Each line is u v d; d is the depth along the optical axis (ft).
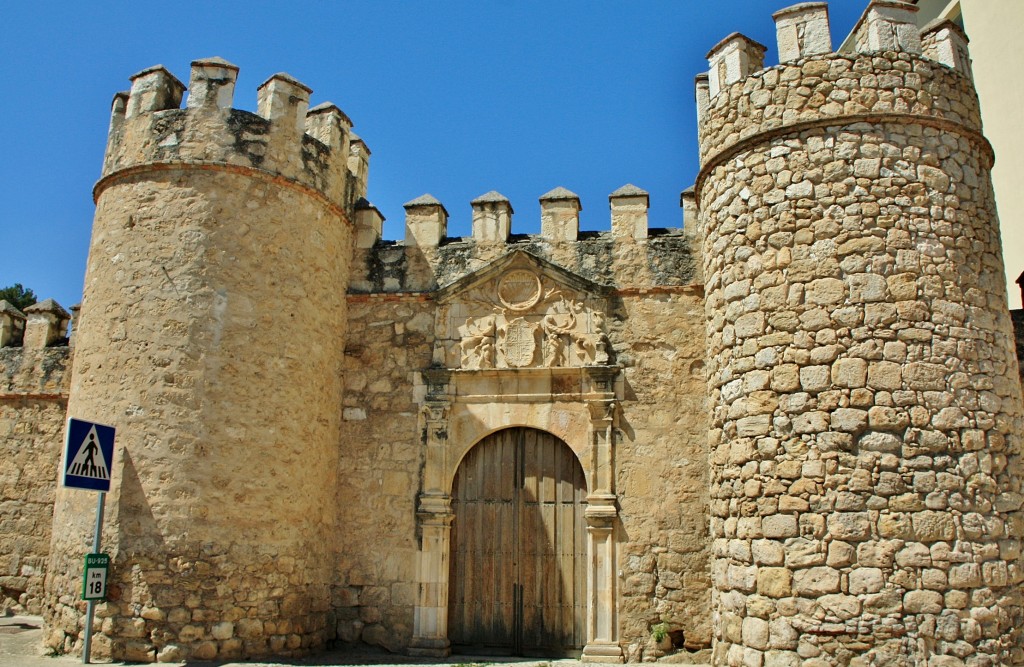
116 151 33.94
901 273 25.58
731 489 26.86
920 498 23.93
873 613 23.35
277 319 32.68
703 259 30.89
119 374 30.83
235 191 32.76
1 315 46.91
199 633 28.78
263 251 32.86
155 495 29.43
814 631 23.81
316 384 33.99
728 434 27.32
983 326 25.91
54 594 30.53
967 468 24.31
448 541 33.99
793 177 27.20
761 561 25.25
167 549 28.99
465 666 29.73
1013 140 45.44
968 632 23.04
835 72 27.48
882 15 28.22
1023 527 24.90
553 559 33.58
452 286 36.11
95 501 30.01
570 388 34.32
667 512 32.55
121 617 28.55
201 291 31.37
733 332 27.66
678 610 31.68
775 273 26.78
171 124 33.24
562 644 32.76
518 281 35.83
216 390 30.76
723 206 28.99
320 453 33.83
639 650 31.40
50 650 29.78
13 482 43.39
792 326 26.12
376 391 35.88
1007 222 46.16
